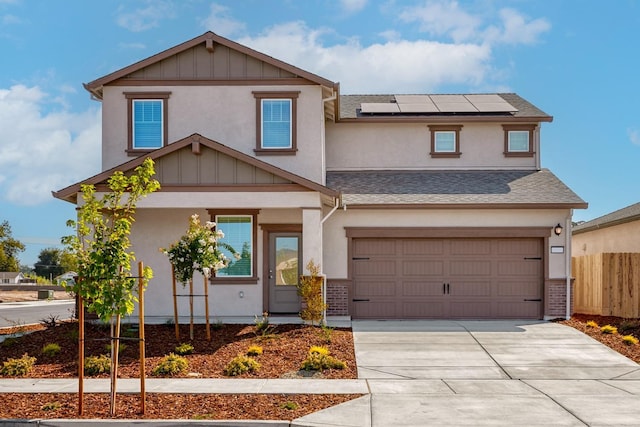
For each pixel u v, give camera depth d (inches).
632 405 375.6
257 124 716.7
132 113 719.1
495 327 643.5
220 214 697.0
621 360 510.9
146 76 722.2
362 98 932.0
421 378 451.2
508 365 492.4
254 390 406.0
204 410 357.7
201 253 559.2
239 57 722.2
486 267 711.7
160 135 718.5
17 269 2819.9
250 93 719.1
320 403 375.6
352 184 764.6
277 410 358.3
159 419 336.5
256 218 697.6
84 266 345.7
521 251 711.7
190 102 720.3
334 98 725.9
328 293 705.0
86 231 353.1
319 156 712.4
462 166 812.0
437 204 690.8
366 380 442.6
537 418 345.1
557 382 441.7
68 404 370.0
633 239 807.7
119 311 342.6
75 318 689.6
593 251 959.0
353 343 560.1
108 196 363.6
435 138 815.7
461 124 813.9
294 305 700.7
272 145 717.3
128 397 386.9
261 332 595.2
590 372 473.4
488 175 792.9
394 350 537.0
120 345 526.6
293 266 703.7
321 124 717.3
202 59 722.8
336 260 708.0
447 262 712.4
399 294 710.5
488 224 706.2
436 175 794.8
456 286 710.5
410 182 768.9
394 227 707.4
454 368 482.0
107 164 716.0
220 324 621.0
